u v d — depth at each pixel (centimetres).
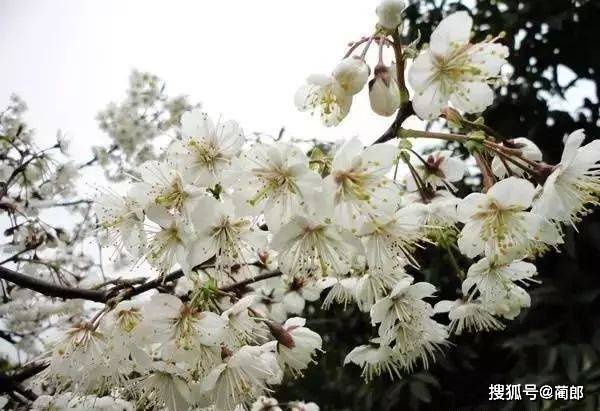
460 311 235
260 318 198
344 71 166
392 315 219
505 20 391
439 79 174
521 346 343
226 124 182
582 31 384
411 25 434
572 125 379
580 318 343
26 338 362
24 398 261
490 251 190
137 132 403
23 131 368
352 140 165
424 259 392
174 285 233
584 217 353
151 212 177
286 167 167
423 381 377
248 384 184
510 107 391
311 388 469
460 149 412
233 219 179
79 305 351
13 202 343
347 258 178
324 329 456
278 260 177
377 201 170
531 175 184
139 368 185
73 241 363
